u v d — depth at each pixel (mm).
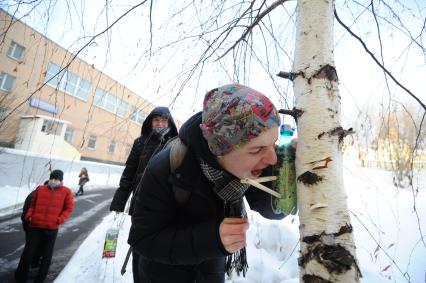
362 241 3814
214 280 1365
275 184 1051
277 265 3436
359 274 844
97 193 15227
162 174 1133
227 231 965
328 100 1036
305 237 909
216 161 1055
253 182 979
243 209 1291
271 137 959
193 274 1339
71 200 4250
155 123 2766
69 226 7312
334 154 962
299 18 1231
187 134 1099
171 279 1289
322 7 1190
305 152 985
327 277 820
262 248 3773
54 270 4379
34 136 12375
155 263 1305
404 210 5141
